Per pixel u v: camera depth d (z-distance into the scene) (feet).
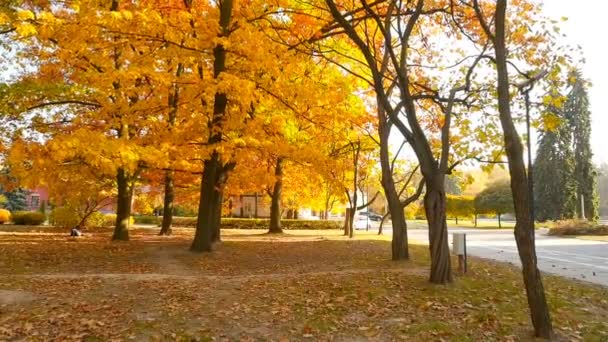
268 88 41.27
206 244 49.49
